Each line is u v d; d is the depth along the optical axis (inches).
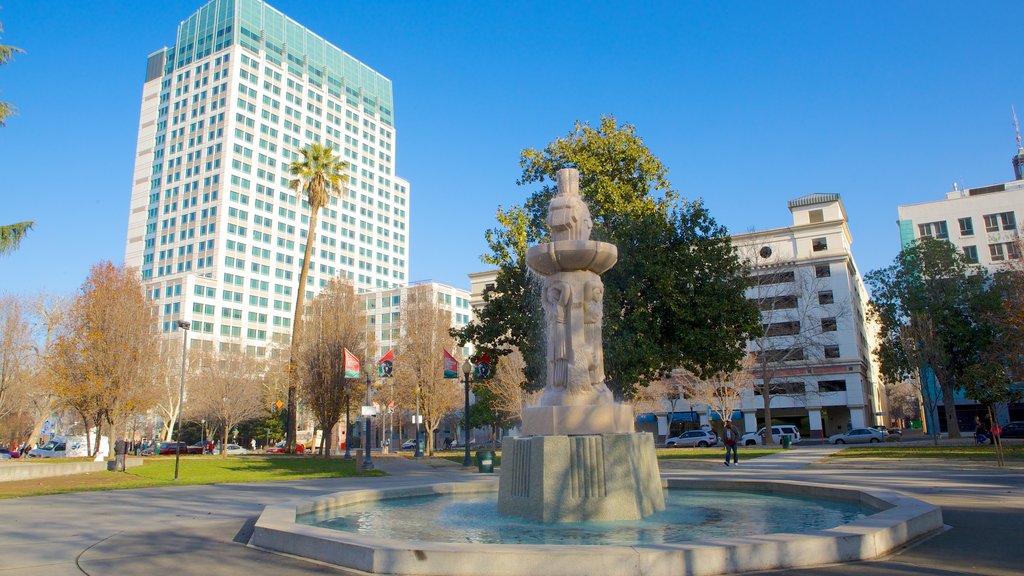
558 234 480.1
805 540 268.5
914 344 1831.9
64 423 2815.0
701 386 2000.5
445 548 259.0
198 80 4402.1
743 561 257.3
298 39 4766.2
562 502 375.2
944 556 278.7
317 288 4618.6
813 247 2512.3
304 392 1686.8
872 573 251.0
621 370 888.3
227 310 4015.8
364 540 285.1
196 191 4222.4
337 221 4869.6
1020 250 1651.1
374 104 5393.7
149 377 1491.1
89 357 1373.0
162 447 2257.6
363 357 1694.1
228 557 307.4
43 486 765.9
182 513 491.5
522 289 983.0
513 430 2417.6
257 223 4279.0
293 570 276.5
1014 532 331.9
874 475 732.7
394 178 5502.0
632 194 1028.5
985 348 1822.1
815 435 2420.0
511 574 247.9
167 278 3892.7
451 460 1456.7
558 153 1051.3
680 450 1718.8
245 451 2518.5
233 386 2299.5
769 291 2442.2
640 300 915.4
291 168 1711.4
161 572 276.7
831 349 2444.6
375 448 3006.9
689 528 348.2
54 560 305.4
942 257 1956.2
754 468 928.3
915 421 4355.3
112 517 468.1
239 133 4254.4
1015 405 2428.6
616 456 386.9
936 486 581.3
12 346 1530.5
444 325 2145.7
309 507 412.2
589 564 243.8
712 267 957.2
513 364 1850.4
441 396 2026.3
